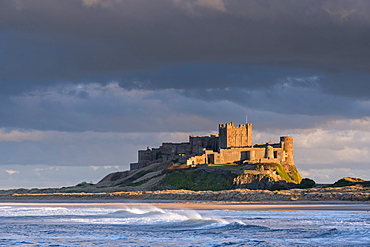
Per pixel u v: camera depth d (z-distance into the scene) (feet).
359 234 292.40
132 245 271.49
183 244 271.90
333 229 312.91
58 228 347.77
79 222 387.75
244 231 316.60
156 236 302.04
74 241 288.10
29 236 310.24
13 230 339.57
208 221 367.86
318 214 435.94
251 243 271.49
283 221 372.99
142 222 378.32
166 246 266.77
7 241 291.79
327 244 263.08
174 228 338.34
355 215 420.77
